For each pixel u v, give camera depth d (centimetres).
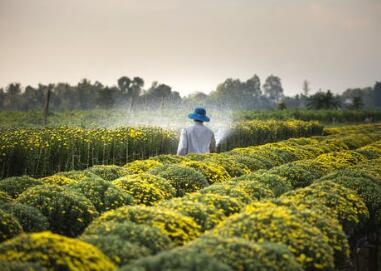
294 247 921
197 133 2038
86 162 2106
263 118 5962
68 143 2022
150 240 901
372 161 2066
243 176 1550
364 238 1423
